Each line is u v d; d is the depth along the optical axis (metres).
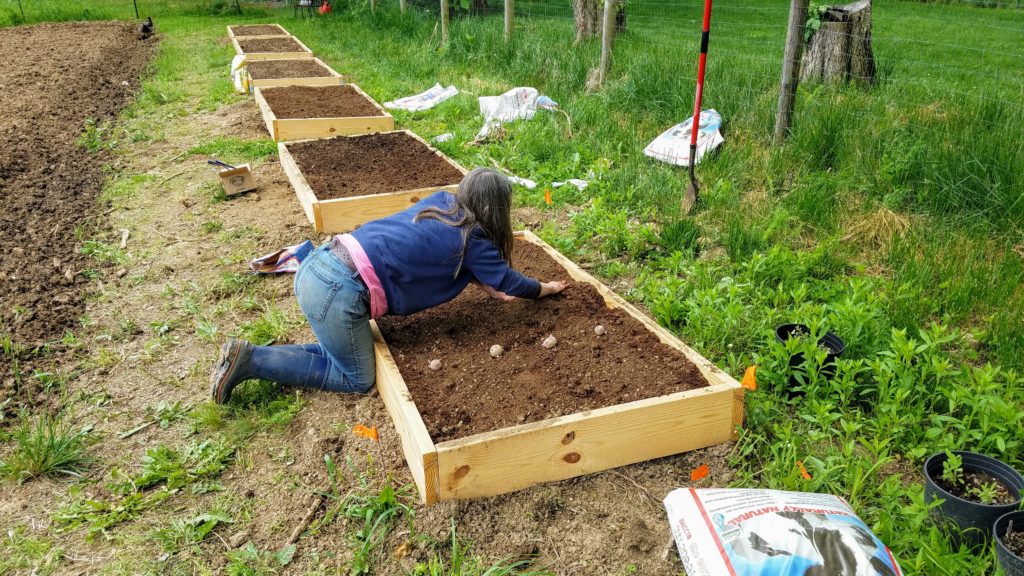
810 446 3.08
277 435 3.27
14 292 4.52
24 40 15.09
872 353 3.47
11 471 3.04
